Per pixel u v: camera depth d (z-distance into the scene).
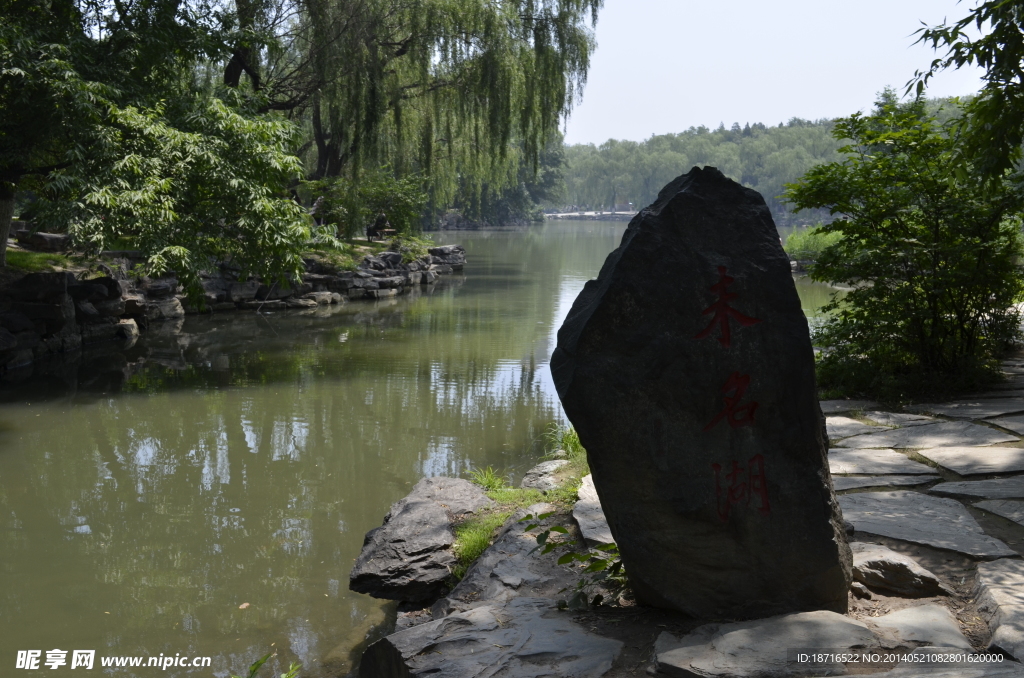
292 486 7.11
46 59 11.78
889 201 7.79
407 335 15.52
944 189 7.56
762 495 3.05
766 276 3.07
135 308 15.59
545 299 21.59
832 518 3.07
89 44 12.80
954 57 5.78
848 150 8.09
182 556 5.68
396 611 4.86
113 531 6.12
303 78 22.47
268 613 4.86
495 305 20.30
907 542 3.91
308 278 20.62
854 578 3.47
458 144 27.61
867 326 8.14
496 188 28.56
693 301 3.06
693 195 3.13
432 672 2.91
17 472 7.50
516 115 23.53
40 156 13.23
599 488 3.14
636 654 2.92
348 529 6.16
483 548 4.72
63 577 5.36
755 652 2.74
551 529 4.04
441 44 21.89
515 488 6.07
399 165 26.98
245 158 12.64
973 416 6.57
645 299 3.06
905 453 5.62
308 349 13.98
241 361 12.86
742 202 3.16
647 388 3.06
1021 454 5.36
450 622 3.33
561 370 3.18
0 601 5.02
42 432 8.82
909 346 7.97
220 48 14.02
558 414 9.57
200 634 4.62
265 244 12.73
